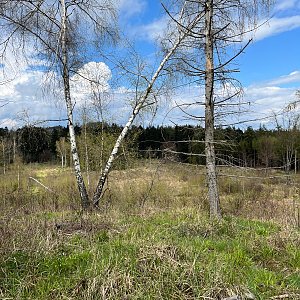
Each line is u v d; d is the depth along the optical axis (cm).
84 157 1861
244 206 1276
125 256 496
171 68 1089
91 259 505
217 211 916
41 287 430
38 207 1205
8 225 624
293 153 2472
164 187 1535
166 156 1041
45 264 481
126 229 710
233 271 505
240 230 777
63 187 1598
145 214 976
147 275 452
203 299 421
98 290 421
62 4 1192
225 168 1033
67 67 1209
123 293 421
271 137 2717
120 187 1519
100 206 1161
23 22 1131
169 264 469
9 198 1325
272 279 499
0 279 439
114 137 1777
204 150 1001
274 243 645
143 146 1620
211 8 925
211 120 933
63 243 580
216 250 620
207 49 933
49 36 1188
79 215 905
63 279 450
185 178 1897
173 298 421
